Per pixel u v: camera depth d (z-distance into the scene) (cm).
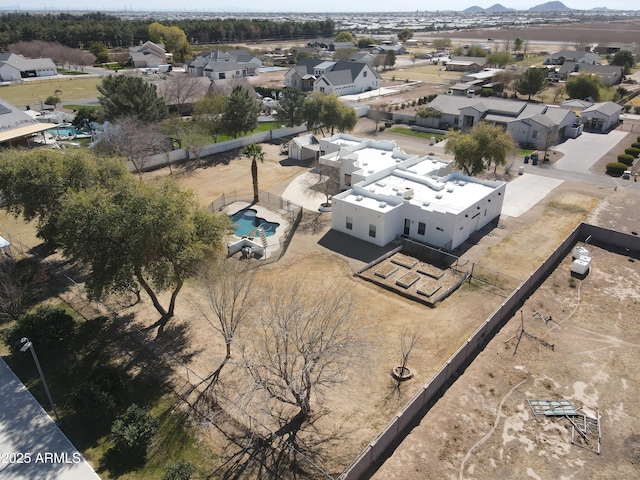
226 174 5647
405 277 3450
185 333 2848
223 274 2992
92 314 3022
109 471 1959
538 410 2294
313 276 3484
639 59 14475
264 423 2208
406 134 7481
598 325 2948
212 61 12225
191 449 2062
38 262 3681
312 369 2270
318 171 5641
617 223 4369
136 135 5462
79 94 10181
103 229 2539
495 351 2706
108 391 2262
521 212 4619
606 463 2033
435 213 3838
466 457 2042
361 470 1927
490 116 7344
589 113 7638
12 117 6325
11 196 3316
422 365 2586
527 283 3231
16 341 2622
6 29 16262
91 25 17912
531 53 17112
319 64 11444
